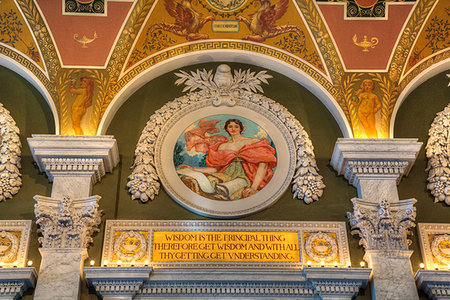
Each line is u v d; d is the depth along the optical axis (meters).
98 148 9.86
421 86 11.12
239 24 11.03
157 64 10.95
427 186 10.19
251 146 10.47
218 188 10.08
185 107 10.73
